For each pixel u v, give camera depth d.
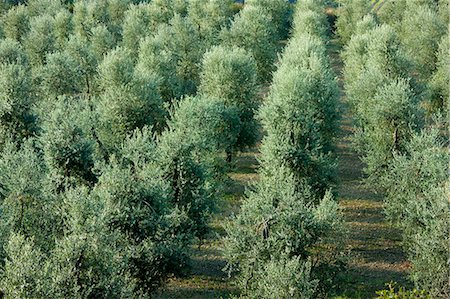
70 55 73.75
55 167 40.69
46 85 68.19
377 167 44.75
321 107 50.47
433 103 60.38
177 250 33.19
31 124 53.84
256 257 28.27
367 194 51.09
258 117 48.22
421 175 36.78
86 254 26.91
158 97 54.62
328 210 30.12
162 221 32.91
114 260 27.83
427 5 87.56
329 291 31.14
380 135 44.97
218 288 37.25
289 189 30.55
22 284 23.61
